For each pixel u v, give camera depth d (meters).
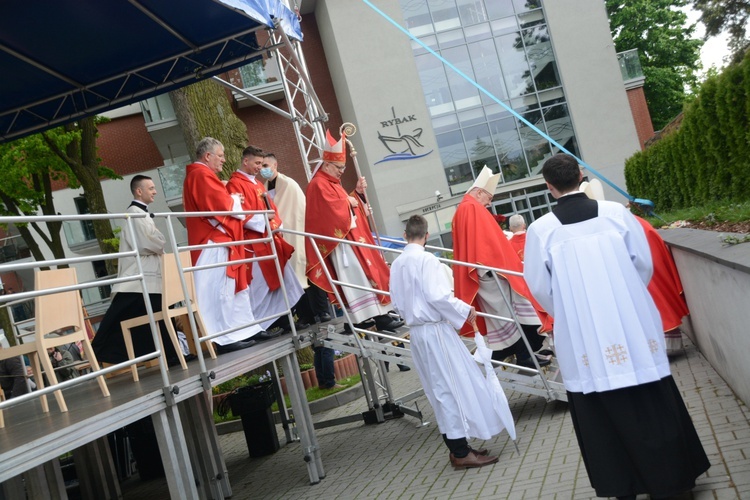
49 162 16.97
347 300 7.52
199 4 7.58
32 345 5.20
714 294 5.88
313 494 6.44
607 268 3.99
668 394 3.89
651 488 3.82
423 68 29.11
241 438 10.84
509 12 29.69
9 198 18.64
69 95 8.70
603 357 3.90
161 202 30.91
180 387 5.19
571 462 5.32
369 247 7.28
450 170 29.00
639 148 29.61
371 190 29.05
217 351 7.24
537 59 29.67
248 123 28.86
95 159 17.31
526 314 7.27
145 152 31.23
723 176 8.89
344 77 28.62
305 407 6.94
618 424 3.89
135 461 9.47
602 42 29.78
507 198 29.36
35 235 29.11
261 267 7.77
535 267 4.17
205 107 12.84
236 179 7.56
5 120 8.75
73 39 7.55
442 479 5.84
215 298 7.09
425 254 5.98
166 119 27.36
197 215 6.19
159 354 5.07
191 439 7.07
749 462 4.31
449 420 5.93
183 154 30.77
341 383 11.95
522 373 7.47
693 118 9.53
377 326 7.84
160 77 8.82
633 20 37.81
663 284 8.01
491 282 7.26
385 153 28.64
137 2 7.25
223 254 7.11
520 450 6.09
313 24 30.91
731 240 5.12
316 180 7.69
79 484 7.90
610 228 4.04
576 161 4.20
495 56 29.50
